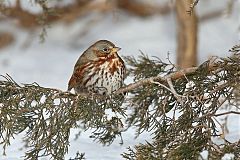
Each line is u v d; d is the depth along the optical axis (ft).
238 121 47.75
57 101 48.91
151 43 96.43
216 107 37.76
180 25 74.43
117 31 102.27
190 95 37.76
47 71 86.74
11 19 88.48
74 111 37.06
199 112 37.70
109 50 41.65
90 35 101.86
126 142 45.39
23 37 97.50
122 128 39.04
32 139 37.52
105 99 38.14
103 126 38.58
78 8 91.76
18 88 37.81
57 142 37.22
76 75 42.68
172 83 39.50
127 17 104.53
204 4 94.99
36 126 37.22
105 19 103.40
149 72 44.55
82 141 45.93
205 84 37.91
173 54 89.66
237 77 37.24
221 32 96.73
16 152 43.24
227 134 44.75
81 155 39.65
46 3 52.01
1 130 40.73
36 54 96.07
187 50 74.28
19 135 46.62
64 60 93.40
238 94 38.96
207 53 90.48
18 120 37.24
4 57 94.02
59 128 37.09
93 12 100.17
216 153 34.47
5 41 97.30
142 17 104.17
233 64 37.96
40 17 52.75
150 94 39.86
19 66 90.17
